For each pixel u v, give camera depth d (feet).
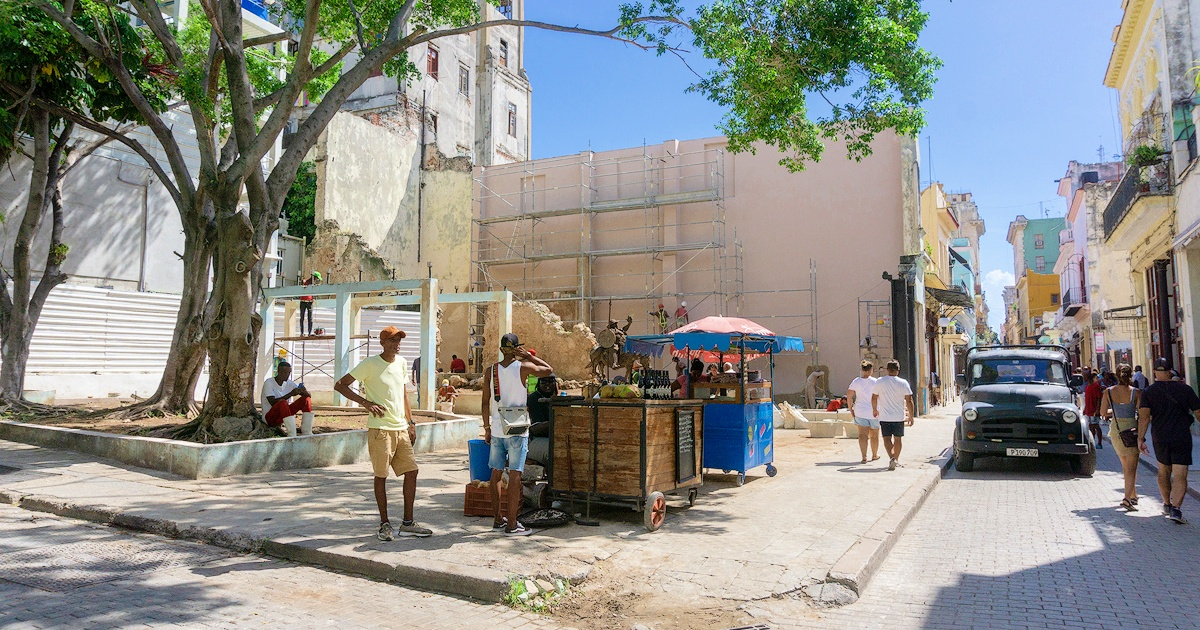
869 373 39.42
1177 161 55.67
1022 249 208.23
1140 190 58.13
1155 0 61.00
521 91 143.23
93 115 46.65
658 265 93.15
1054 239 204.03
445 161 106.83
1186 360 56.90
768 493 28.63
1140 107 70.74
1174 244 57.21
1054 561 20.25
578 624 14.71
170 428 35.29
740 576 17.40
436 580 16.49
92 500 23.32
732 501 26.84
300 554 18.40
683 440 24.86
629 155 96.43
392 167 102.89
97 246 58.75
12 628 13.01
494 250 103.24
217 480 27.84
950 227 117.08
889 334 80.89
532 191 100.12
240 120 36.32
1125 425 27.96
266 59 51.65
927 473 34.50
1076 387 41.50
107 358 55.83
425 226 107.45
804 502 26.63
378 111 108.68
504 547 18.81
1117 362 101.35
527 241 101.04
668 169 93.40
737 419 30.55
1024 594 17.19
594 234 97.19
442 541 19.30
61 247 46.50
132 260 61.16
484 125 131.23
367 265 90.58
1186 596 17.04
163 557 18.26
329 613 14.70
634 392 22.67
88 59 41.98
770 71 35.50
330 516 21.98
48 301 52.44
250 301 35.91
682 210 92.43
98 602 14.65
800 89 36.76
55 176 46.57
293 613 14.61
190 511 22.16
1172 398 25.76
